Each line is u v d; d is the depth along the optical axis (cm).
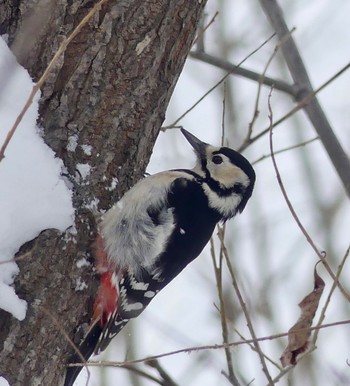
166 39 934
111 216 952
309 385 1334
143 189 1016
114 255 970
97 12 895
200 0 953
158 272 1044
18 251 852
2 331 833
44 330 855
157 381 995
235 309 1401
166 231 1045
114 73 913
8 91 858
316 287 917
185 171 1130
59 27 887
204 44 1219
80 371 909
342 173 1098
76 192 909
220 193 1116
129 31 911
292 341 904
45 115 888
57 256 877
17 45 876
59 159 895
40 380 855
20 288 849
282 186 823
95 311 924
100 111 913
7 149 839
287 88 1167
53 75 884
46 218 865
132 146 951
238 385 948
